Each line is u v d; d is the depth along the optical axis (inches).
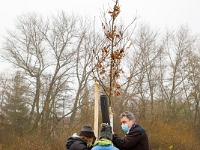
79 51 1042.7
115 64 271.6
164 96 1350.9
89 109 808.9
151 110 1031.0
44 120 932.0
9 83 1195.9
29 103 1114.7
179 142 820.0
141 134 205.9
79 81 1047.6
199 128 1219.9
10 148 724.0
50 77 1095.6
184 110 1392.7
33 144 659.4
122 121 214.5
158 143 791.7
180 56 1425.9
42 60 1118.4
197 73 1403.8
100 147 187.0
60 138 687.7
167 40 1435.8
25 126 1071.0
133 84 976.3
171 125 978.1
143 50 1057.5
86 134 215.9
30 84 1123.9
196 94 1384.1
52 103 981.8
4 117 1146.0
